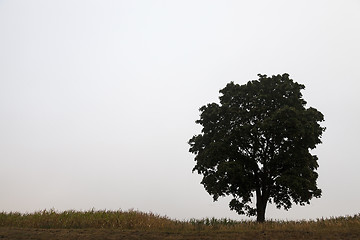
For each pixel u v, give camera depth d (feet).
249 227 54.39
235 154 79.82
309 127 76.69
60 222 56.18
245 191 79.92
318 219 60.54
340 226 51.13
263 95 81.87
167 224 57.88
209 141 85.81
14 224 56.24
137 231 50.08
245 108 86.07
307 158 76.23
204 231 50.14
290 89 84.84
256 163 81.92
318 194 80.02
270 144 83.05
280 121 76.43
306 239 42.73
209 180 79.82
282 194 83.46
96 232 48.73
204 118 87.30
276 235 45.57
